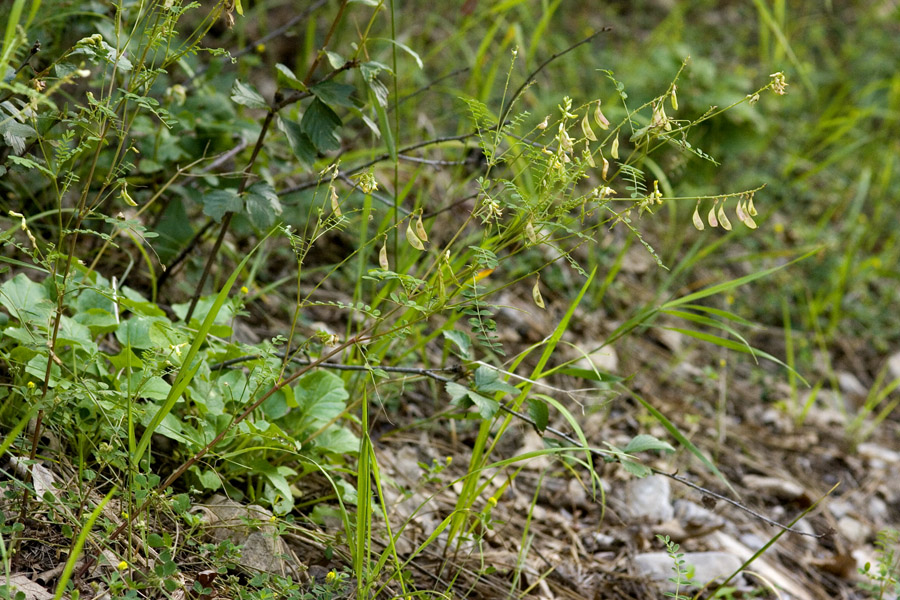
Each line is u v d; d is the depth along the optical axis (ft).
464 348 5.35
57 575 5.10
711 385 7.47
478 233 7.11
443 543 5.77
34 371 5.24
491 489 6.13
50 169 5.16
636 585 5.93
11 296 5.37
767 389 7.74
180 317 5.77
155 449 5.55
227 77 6.45
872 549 6.52
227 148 6.14
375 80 5.56
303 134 5.55
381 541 5.66
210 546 5.22
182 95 5.93
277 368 5.61
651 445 5.34
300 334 6.42
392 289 5.93
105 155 6.08
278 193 6.05
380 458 6.04
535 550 5.91
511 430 6.44
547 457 6.35
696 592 5.95
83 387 5.19
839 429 7.59
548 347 5.50
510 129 5.33
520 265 7.84
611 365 7.17
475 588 5.65
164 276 6.05
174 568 5.07
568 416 5.41
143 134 6.08
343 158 6.61
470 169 7.77
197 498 5.47
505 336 7.02
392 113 8.03
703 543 6.22
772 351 8.45
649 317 5.59
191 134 6.14
